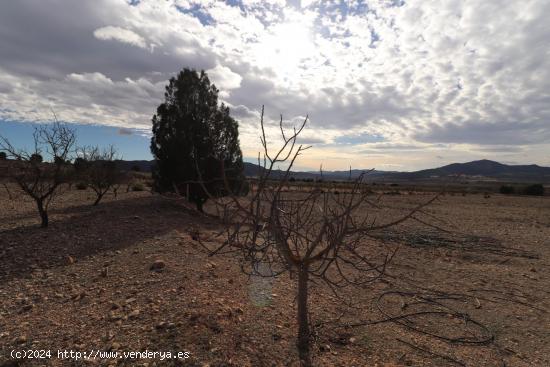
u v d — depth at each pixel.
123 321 4.27
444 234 12.96
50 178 10.66
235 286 5.82
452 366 3.80
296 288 6.09
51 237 8.77
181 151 14.28
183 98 15.16
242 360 3.53
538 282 7.18
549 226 15.95
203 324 4.15
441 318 5.17
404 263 8.55
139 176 40.44
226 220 3.34
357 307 5.45
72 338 3.88
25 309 4.72
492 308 5.66
